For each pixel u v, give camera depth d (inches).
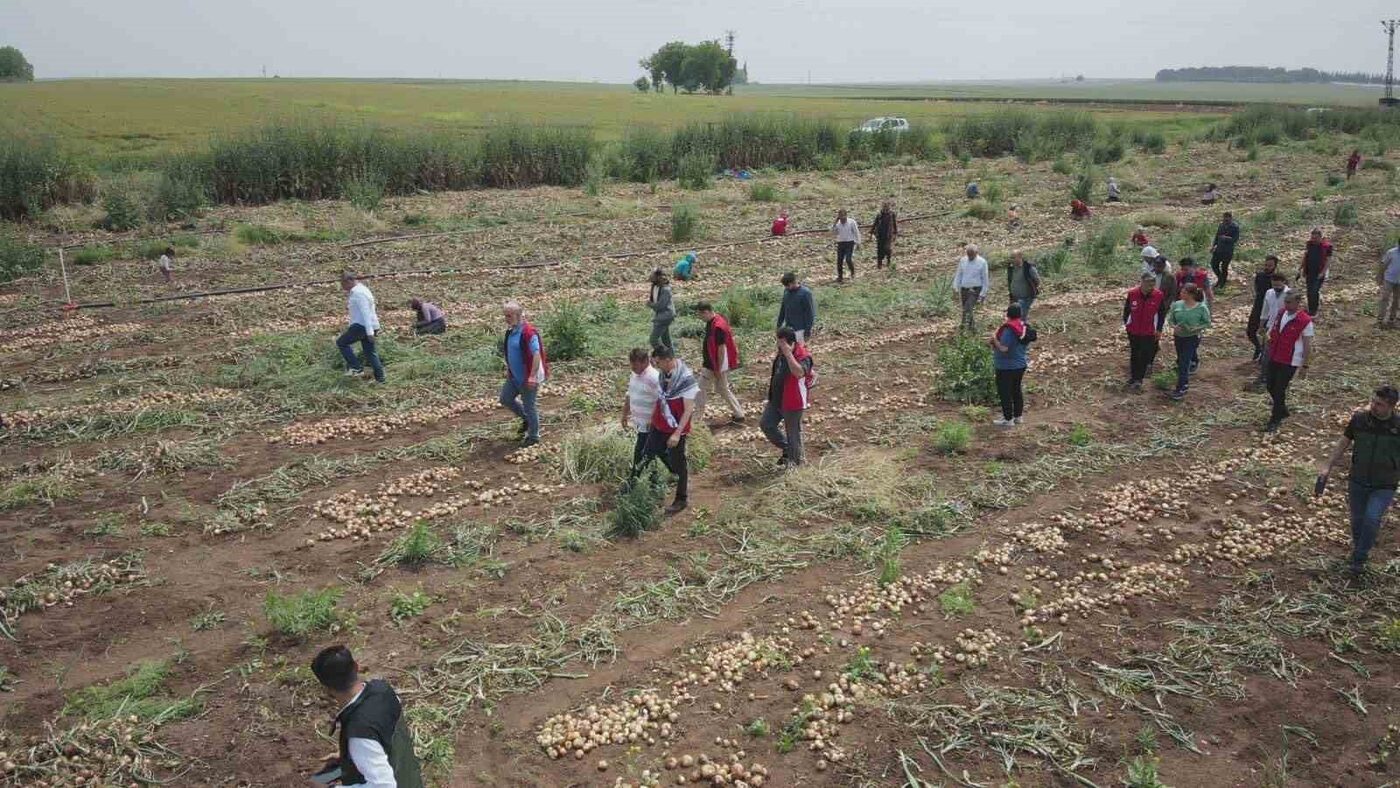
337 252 943.0
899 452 430.9
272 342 603.5
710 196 1344.7
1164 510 374.9
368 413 487.8
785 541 350.3
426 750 238.2
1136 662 277.3
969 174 1654.8
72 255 919.7
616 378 540.1
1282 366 444.8
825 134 1852.9
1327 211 1098.1
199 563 335.9
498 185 1534.2
